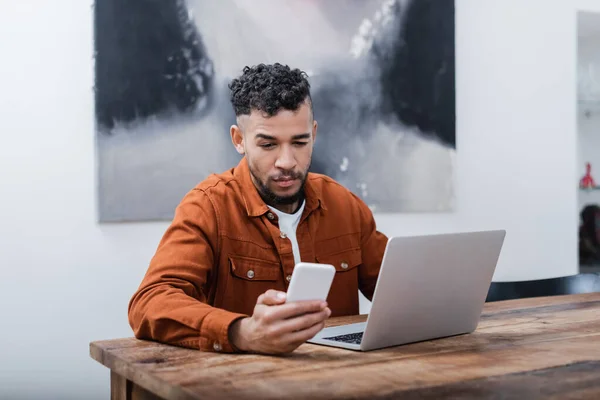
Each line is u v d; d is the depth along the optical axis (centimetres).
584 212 338
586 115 342
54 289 229
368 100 271
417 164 280
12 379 226
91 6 231
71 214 231
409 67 278
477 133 297
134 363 108
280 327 108
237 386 93
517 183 306
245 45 251
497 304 173
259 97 138
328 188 176
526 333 134
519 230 307
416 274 115
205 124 246
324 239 169
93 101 232
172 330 121
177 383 95
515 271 306
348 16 267
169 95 240
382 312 114
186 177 244
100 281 236
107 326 237
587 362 108
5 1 222
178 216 153
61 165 229
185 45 242
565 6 313
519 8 303
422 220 286
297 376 99
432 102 282
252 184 159
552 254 314
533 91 307
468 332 135
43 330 229
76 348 233
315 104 262
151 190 239
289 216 161
